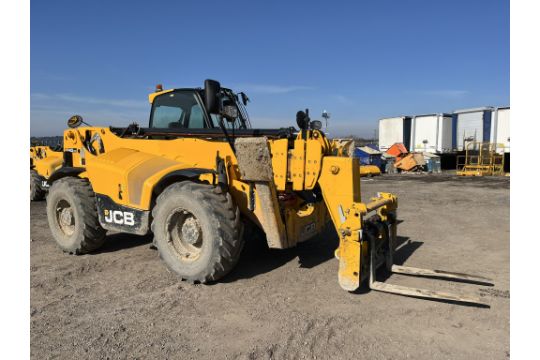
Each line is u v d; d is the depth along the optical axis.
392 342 2.77
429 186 13.73
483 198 10.20
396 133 26.89
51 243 5.60
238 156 3.70
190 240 3.91
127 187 4.31
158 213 3.98
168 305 3.42
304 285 3.84
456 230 6.24
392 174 21.47
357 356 2.60
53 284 3.96
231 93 5.25
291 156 3.79
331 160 3.64
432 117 24.84
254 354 2.63
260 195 3.75
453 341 2.78
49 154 9.70
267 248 5.16
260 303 3.43
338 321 3.08
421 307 3.32
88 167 4.71
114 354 2.67
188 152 4.44
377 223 3.95
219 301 3.48
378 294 3.59
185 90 4.95
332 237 5.73
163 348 2.73
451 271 4.25
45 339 2.87
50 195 5.10
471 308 3.29
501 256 4.78
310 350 2.68
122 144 5.04
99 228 4.91
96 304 3.47
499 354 2.61
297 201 4.42
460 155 24.31
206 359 2.59
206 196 3.70
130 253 5.01
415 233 6.04
